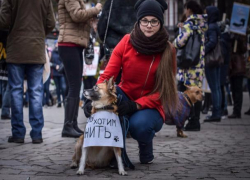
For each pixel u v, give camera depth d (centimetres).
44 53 713
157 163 534
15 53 688
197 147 663
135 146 662
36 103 698
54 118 1180
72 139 745
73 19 728
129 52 498
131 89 511
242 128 934
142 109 506
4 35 714
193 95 833
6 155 582
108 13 755
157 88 503
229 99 1747
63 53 756
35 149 634
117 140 460
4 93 1138
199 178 452
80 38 750
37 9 693
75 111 781
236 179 448
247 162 542
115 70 505
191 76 874
